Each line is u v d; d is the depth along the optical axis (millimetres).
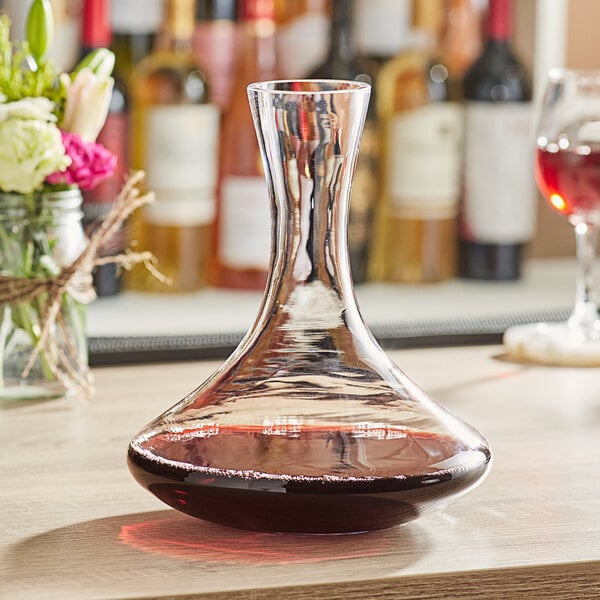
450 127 2881
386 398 1192
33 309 1639
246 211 2785
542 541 1203
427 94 2840
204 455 1154
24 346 1651
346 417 1172
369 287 2898
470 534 1220
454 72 2957
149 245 2756
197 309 2645
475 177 2922
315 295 1197
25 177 1571
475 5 2943
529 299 2775
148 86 2701
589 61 3088
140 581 1102
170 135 2705
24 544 1188
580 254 2045
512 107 2889
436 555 1163
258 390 1192
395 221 2908
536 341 1905
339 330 1203
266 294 1225
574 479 1391
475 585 1130
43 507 1284
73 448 1475
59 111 1673
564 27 3062
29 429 1542
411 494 1130
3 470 1396
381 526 1176
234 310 2645
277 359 1197
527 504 1309
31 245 1625
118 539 1200
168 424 1207
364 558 1153
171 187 2723
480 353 1956
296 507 1130
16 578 1108
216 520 1181
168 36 2727
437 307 2680
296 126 1155
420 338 1977
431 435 1177
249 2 2736
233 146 2781
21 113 1573
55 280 1628
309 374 1189
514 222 2932
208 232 2789
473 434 1227
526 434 1550
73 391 1671
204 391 1223
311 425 1166
